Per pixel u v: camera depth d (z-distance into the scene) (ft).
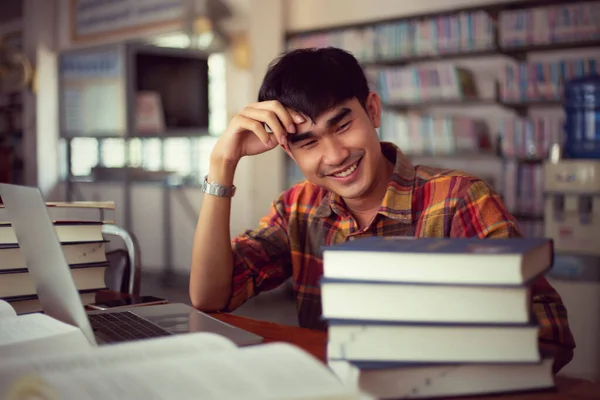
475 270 2.34
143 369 2.07
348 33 17.13
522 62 15.16
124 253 5.74
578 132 13.44
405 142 16.26
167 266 21.99
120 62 24.14
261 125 4.18
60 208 4.19
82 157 26.99
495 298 2.34
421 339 2.36
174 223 22.39
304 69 3.95
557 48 14.61
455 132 15.62
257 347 2.28
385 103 16.51
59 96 26.55
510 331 2.34
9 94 29.32
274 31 18.26
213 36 20.59
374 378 2.32
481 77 16.11
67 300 2.90
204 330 3.44
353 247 2.49
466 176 4.35
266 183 18.35
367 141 3.99
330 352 2.41
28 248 3.11
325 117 3.88
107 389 1.92
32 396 1.93
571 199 11.01
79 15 26.07
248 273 4.77
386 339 2.37
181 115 23.44
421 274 2.38
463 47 15.35
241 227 20.29
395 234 4.40
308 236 4.80
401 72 16.30
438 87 15.81
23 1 28.22
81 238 4.22
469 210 4.19
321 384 2.00
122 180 23.52
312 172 4.05
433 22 15.76
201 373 2.04
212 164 4.48
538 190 14.34
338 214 4.59
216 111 22.99
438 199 4.31
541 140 14.40
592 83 13.19
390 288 2.39
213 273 4.51
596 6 13.78
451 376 2.38
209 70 22.99
